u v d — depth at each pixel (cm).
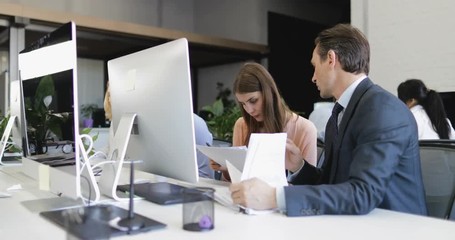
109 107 155
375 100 114
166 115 118
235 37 716
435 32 366
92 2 650
